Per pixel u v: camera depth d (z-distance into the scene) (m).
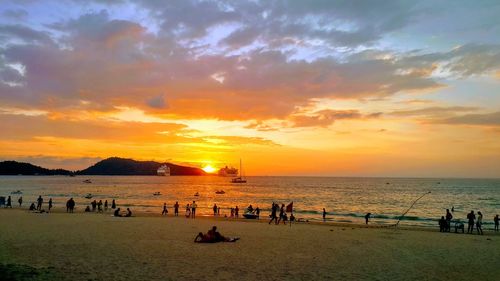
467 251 22.16
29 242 21.95
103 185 197.62
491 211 72.19
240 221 40.38
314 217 55.34
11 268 13.36
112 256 18.11
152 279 13.73
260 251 20.62
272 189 167.38
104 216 41.78
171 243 22.72
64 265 15.59
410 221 50.81
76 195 108.50
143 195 112.75
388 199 104.38
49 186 179.50
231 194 124.62
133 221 36.31
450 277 15.74
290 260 18.33
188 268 15.87
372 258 19.44
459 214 65.25
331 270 16.36
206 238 23.42
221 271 15.51
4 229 27.97
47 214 42.88
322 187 191.38
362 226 38.41
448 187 193.88
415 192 143.38
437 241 26.27
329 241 25.12
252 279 14.37
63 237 24.27
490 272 16.77
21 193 116.19
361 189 169.00
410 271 16.62
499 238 28.70
